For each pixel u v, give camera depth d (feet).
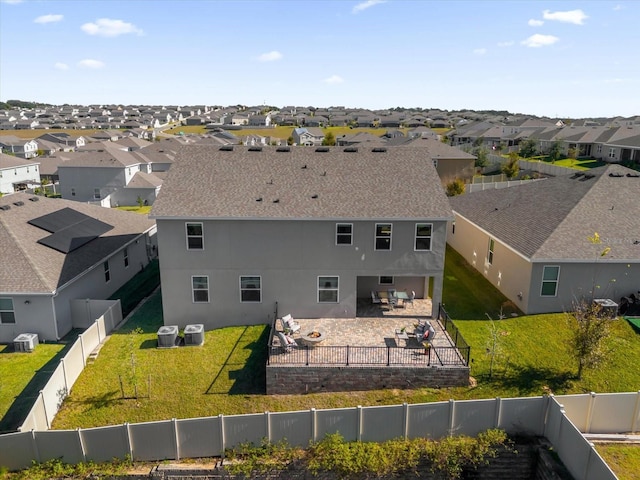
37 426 49.65
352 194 72.95
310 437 49.08
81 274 77.25
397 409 48.70
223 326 74.08
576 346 56.44
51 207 97.40
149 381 58.90
